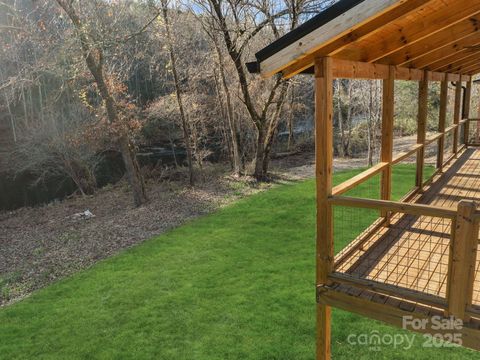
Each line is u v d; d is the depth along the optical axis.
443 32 3.98
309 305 5.57
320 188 3.25
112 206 12.89
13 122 15.52
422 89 5.91
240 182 13.89
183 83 16.52
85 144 14.56
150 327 5.34
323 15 2.60
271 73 3.02
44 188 15.84
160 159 17.84
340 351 4.56
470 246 2.51
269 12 11.35
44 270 7.88
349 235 7.76
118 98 14.49
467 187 6.36
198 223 9.81
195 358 4.63
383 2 2.36
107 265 7.61
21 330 5.51
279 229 8.91
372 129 16.36
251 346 4.77
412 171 12.88
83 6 11.16
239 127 15.33
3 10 12.00
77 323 5.58
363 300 3.10
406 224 4.79
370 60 3.81
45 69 11.98
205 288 6.33
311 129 22.61
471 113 15.73
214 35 12.55
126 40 11.30
